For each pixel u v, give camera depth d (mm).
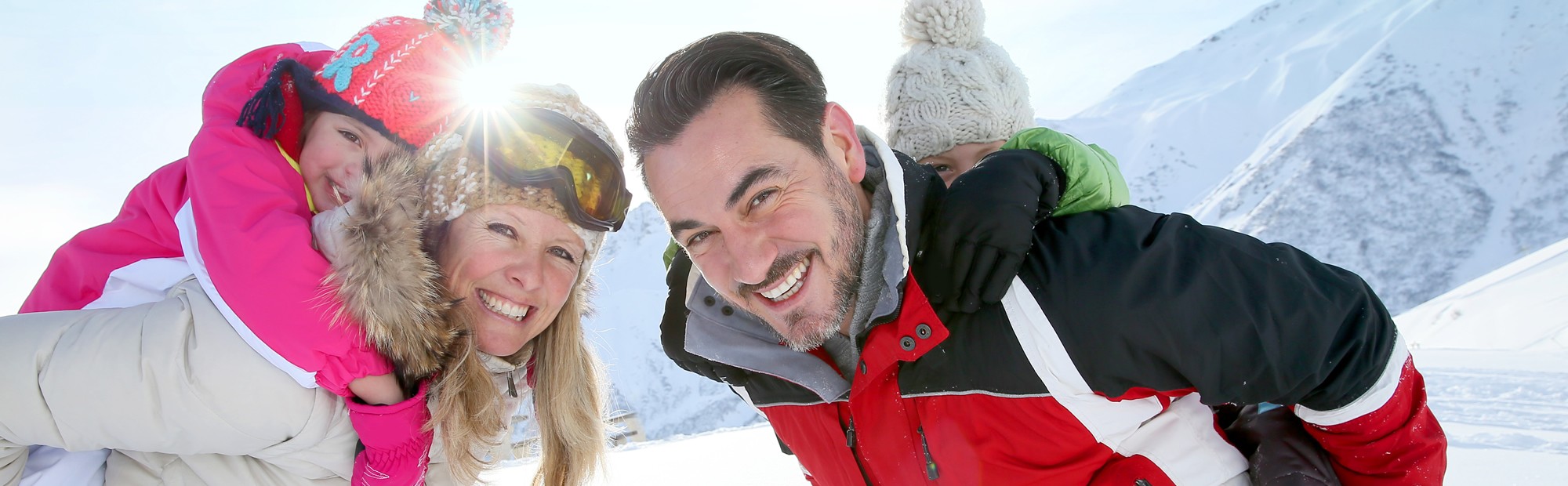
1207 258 748
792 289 773
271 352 703
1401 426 789
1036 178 783
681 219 759
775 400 920
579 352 967
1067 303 738
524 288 819
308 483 792
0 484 710
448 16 914
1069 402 770
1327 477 826
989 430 795
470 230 805
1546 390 2650
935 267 759
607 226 889
